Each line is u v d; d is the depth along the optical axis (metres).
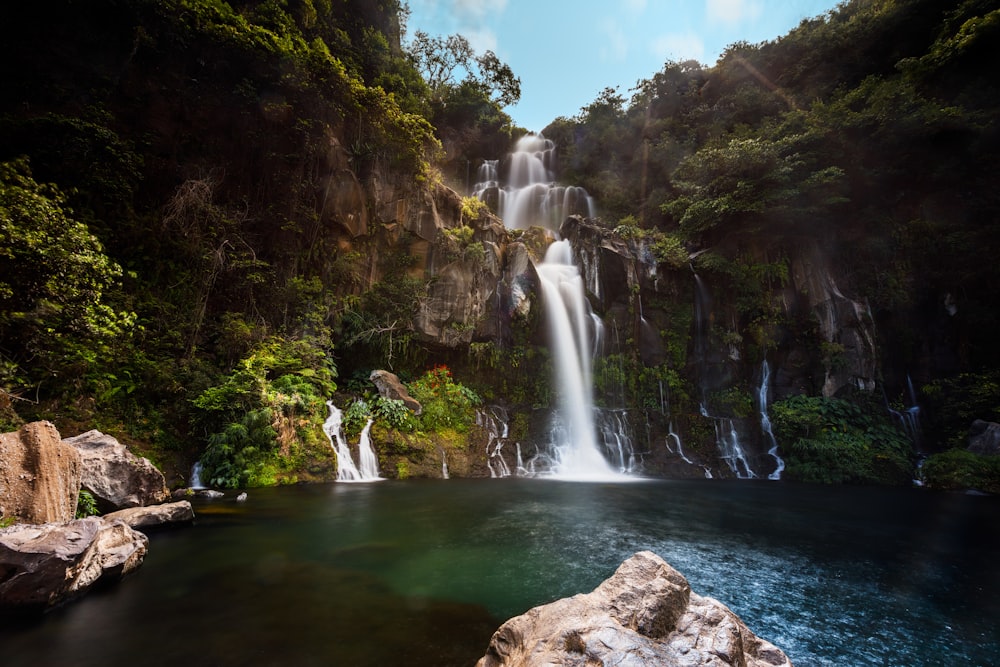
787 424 18.45
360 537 7.51
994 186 20.73
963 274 20.17
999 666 4.03
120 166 13.45
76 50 13.97
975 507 11.88
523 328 19.42
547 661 2.52
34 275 7.92
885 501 12.62
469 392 17.81
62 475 6.32
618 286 21.30
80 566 4.92
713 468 17.97
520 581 5.66
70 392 10.06
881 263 21.83
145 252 13.81
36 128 12.39
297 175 17.47
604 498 11.79
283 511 9.30
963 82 22.88
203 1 15.74
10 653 3.69
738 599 5.45
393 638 4.07
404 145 19.83
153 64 15.15
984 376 18.28
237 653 3.74
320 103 17.97
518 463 16.53
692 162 25.20
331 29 21.92
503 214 32.91
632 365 20.52
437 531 8.02
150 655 3.69
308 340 15.50
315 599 4.96
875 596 5.64
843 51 28.67
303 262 17.44
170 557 6.30
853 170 22.06
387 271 19.41
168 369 12.11
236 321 14.31
